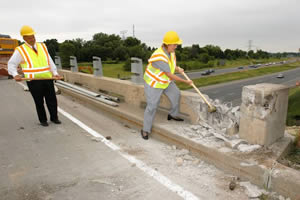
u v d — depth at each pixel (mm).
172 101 4230
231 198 2504
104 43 127188
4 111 6125
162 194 2580
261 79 48969
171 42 3592
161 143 3980
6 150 3750
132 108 5309
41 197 2549
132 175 2977
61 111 6012
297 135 3469
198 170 3072
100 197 2545
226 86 43875
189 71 85562
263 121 2930
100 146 3873
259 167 2613
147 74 3943
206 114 3906
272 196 2469
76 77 8359
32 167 3191
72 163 3297
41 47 4605
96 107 6027
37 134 4449
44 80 4641
